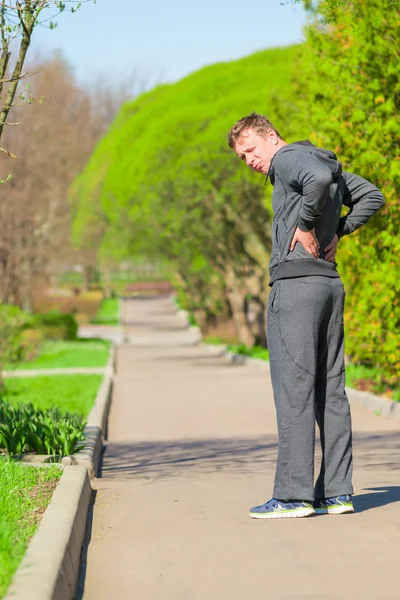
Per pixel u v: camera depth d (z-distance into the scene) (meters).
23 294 65.38
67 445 9.94
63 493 6.93
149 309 106.38
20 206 55.06
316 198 6.23
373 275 15.98
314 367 6.59
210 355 49.09
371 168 15.52
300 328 6.55
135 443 13.60
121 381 30.25
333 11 12.46
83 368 36.06
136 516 7.11
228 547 5.89
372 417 16.06
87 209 71.25
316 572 5.23
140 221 51.25
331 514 6.70
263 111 36.16
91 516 7.20
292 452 6.60
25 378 30.42
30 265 60.03
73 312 91.25
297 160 6.35
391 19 14.33
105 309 101.88
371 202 6.74
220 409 19.34
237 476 9.11
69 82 84.69
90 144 87.44
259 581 5.10
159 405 20.89
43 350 48.44
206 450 12.10
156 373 34.75
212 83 41.34
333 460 6.70
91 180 71.12
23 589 4.29
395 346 16.41
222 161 36.59
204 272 59.25
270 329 6.71
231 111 38.09
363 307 16.56
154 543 6.13
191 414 18.47
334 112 15.86
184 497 7.86
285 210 6.55
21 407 12.05
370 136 15.53
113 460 11.53
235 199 38.06
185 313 93.06
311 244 6.50
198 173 37.38
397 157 15.23
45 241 59.88
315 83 16.73
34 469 8.29
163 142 39.72
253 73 40.72
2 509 6.21
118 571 5.47
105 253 67.75
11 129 56.78
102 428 15.04
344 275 17.56
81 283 134.50
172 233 45.72
